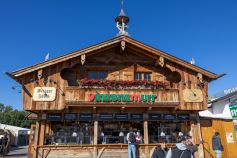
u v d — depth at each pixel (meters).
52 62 15.09
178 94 15.77
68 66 15.45
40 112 15.34
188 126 16.66
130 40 15.80
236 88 19.39
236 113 14.52
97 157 14.91
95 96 15.04
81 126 16.36
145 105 15.20
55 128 16.44
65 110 15.21
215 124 16.73
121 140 15.88
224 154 16.28
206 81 16.47
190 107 15.81
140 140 15.40
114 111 15.75
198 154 15.78
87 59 16.61
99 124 16.59
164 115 16.05
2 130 30.62
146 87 15.77
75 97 14.94
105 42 15.65
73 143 15.61
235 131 17.91
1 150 20.88
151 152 15.28
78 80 15.34
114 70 16.66
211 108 21.14
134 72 16.86
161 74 17.05
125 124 16.89
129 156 14.35
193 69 16.22
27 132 43.06
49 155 14.78
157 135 16.75
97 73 16.66
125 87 15.58
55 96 15.00
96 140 15.18
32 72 15.17
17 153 24.23
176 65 16.36
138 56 17.09
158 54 15.97
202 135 16.38
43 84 15.08
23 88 14.91
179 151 6.50
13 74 14.59
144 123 15.73
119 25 20.47
